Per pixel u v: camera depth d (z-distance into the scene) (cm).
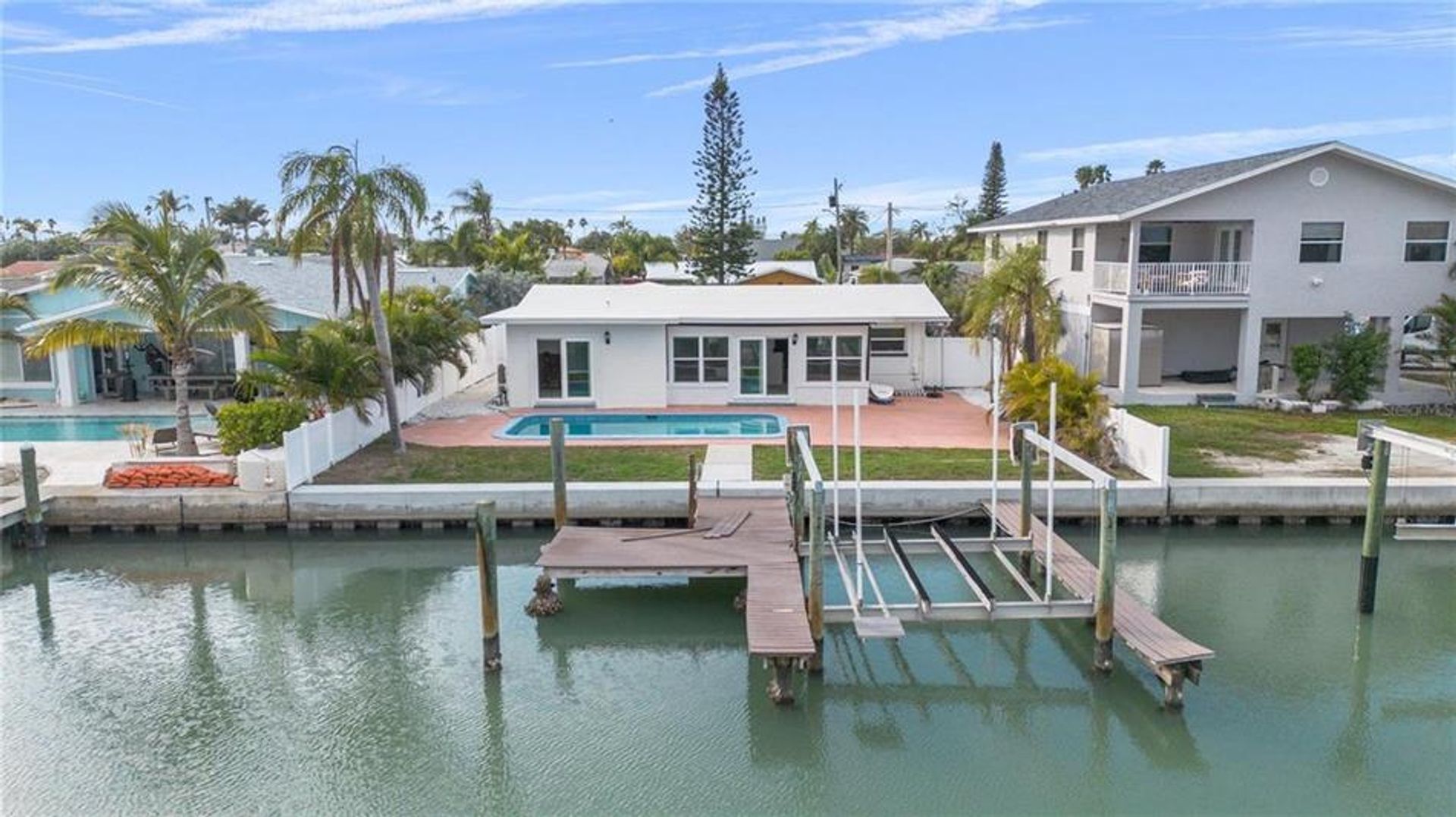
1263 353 2680
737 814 815
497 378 2984
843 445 1970
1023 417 1800
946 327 3022
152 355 2670
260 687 1057
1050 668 1098
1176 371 2730
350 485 1644
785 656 965
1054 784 859
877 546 1316
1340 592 1327
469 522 1614
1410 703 1002
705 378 2530
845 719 983
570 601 1311
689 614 1264
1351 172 2345
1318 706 997
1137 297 2381
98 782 865
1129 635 1032
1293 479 1620
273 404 1745
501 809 823
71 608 1310
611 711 1001
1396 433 1197
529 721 979
